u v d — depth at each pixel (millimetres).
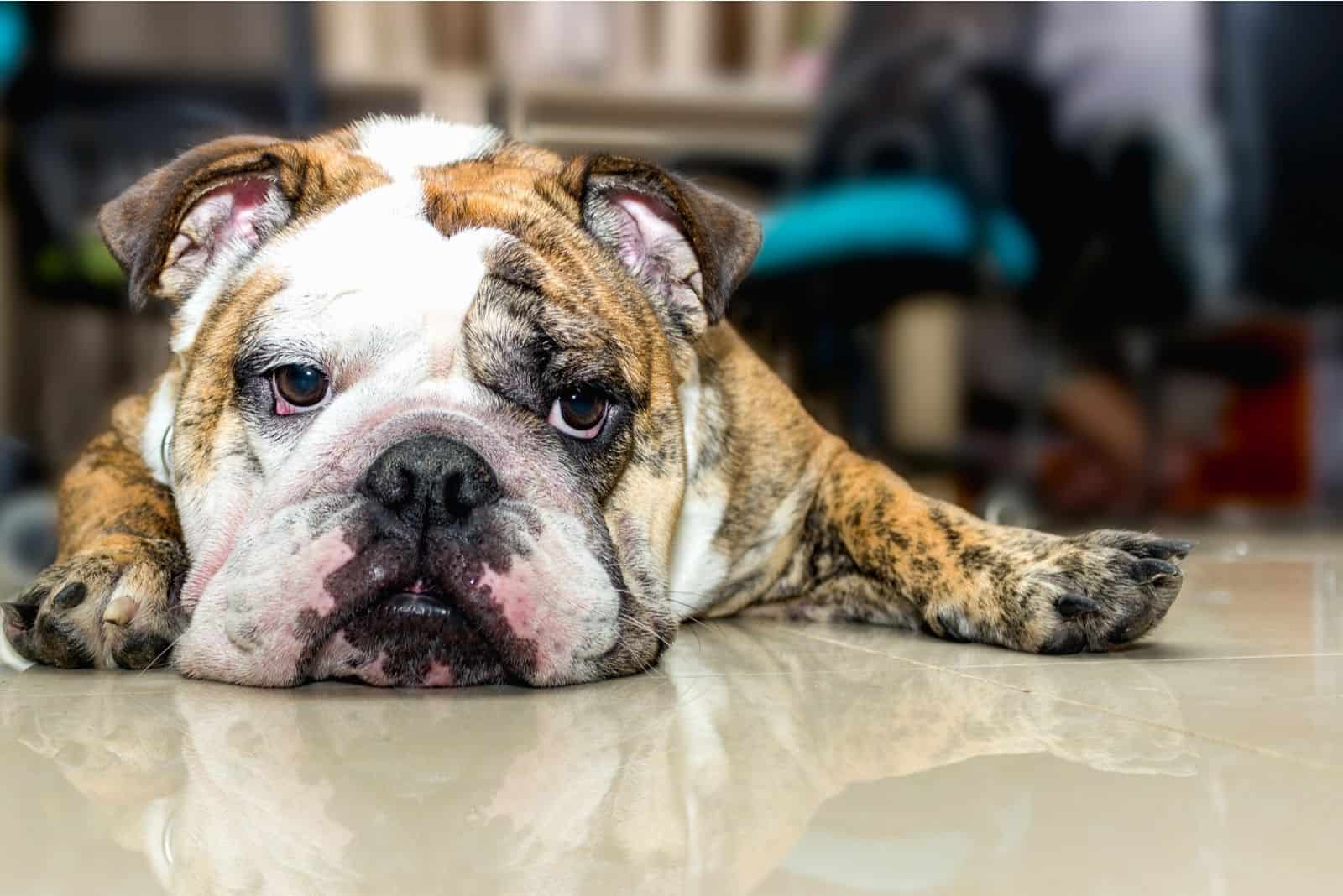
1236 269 1567
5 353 1773
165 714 617
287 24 1393
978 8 1236
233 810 505
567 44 2178
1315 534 1639
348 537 643
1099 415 1839
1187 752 560
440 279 703
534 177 788
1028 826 491
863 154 1244
